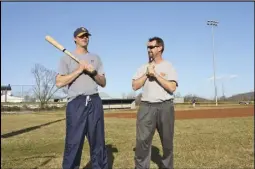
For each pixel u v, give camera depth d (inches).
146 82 167.5
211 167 207.3
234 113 1013.8
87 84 144.6
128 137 370.9
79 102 142.6
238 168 205.0
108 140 341.1
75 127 142.1
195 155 245.0
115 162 221.5
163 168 173.9
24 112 1587.1
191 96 3065.9
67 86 146.5
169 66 168.4
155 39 168.9
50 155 252.7
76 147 142.7
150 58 173.3
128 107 2199.8
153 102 164.6
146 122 165.8
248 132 399.5
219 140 326.6
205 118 761.6
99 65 152.6
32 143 330.0
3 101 2053.4
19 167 208.4
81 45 150.4
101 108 148.3
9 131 482.9
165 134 166.7
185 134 386.9
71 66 146.0
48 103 2026.3
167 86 161.5
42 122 735.1
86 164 215.5
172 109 166.6
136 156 170.2
